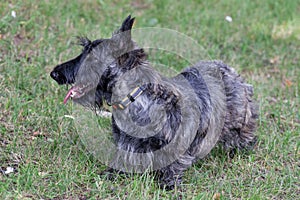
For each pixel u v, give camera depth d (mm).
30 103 9609
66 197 7484
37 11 12586
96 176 7961
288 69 12617
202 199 7535
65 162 8109
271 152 9156
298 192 8188
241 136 9016
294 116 10500
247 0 15711
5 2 12523
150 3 14875
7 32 11695
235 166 8617
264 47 13438
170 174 7867
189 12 14508
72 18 12891
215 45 13031
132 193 7496
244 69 12352
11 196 7285
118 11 13938
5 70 10367
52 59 10953
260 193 7883
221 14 14773
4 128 8844
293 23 14977
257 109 9492
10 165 8070
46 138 8852
